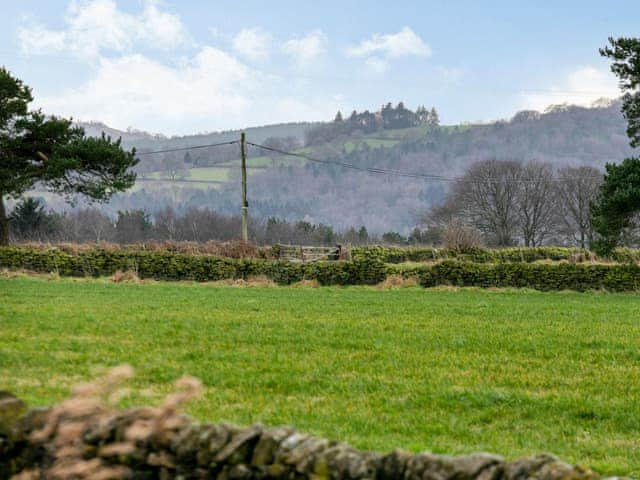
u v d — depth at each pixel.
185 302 36.69
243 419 13.97
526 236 122.31
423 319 31.28
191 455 8.51
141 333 25.05
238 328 26.91
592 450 12.89
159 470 8.60
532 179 124.00
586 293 50.25
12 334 24.00
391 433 13.59
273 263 53.88
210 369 18.91
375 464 8.01
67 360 19.48
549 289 51.53
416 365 20.42
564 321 31.70
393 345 23.81
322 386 17.53
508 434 13.91
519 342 24.84
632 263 55.06
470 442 13.20
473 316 33.03
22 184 64.19
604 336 26.70
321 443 8.30
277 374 18.53
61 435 8.36
